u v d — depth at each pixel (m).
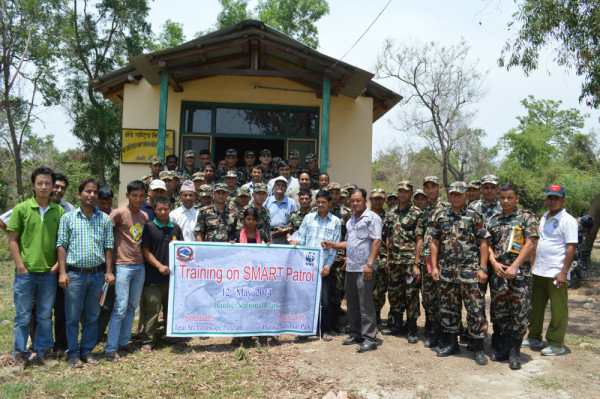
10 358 4.91
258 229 6.18
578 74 9.15
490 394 4.27
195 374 4.70
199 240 6.02
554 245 5.52
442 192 23.14
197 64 9.70
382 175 29.09
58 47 21.48
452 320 5.30
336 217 6.14
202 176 7.36
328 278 6.14
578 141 41.53
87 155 21.88
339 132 11.04
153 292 5.49
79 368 4.84
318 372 4.81
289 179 8.28
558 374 4.75
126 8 20.91
